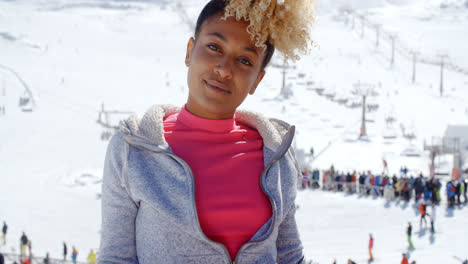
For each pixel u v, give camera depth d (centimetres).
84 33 13075
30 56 9731
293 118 6006
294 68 9669
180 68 9712
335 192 2792
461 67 12306
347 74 9988
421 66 11481
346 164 3741
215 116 197
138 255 182
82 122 5353
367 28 16088
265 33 186
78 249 2019
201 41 191
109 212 186
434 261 1678
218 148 192
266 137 204
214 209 180
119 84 7662
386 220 2222
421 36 16712
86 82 7538
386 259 1728
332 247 1900
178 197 175
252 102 6881
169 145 190
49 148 4250
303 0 189
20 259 1780
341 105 6988
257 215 186
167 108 223
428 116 6431
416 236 1981
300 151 3253
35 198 2808
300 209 2442
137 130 186
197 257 173
